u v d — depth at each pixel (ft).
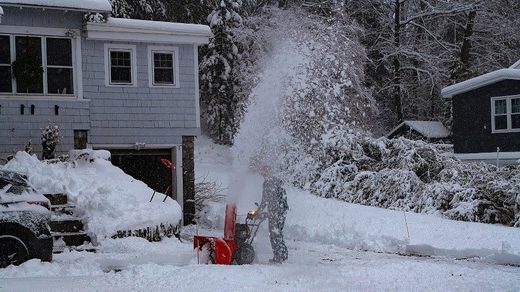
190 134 61.77
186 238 46.57
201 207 62.64
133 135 59.41
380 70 123.95
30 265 26.94
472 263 34.14
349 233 44.91
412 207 60.64
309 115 77.20
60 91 56.70
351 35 95.25
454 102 92.53
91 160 48.21
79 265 28.25
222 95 103.76
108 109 58.49
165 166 62.34
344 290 22.85
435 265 29.48
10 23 54.34
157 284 23.06
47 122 55.62
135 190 44.19
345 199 68.13
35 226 29.17
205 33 61.77
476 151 89.76
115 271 27.89
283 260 30.68
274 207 30.91
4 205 29.01
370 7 120.98
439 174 62.95
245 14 106.73
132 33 58.95
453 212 54.75
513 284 24.94
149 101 60.29
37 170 42.78
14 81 54.70
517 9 126.82
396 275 26.55
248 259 30.22
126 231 38.29
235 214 30.60
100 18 57.41
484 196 54.95
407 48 118.01
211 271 25.63
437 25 128.26
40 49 55.77
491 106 87.92
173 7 112.37
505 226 50.55
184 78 61.87
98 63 58.18
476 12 121.39
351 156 72.59
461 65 119.85
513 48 125.90
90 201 39.42
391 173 64.08
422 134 110.42
